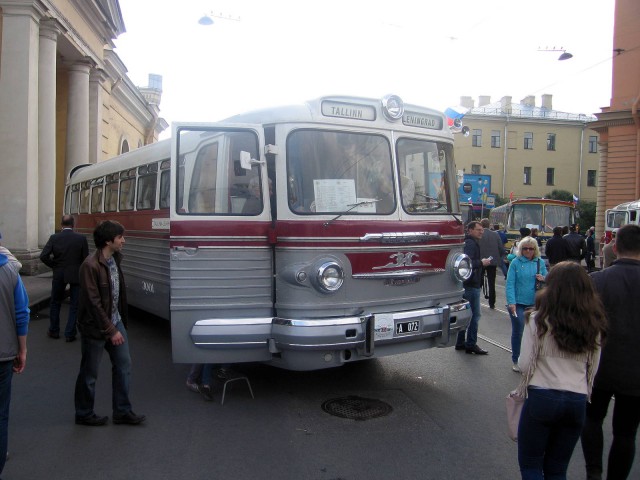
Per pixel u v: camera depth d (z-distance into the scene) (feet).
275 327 17.76
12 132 48.42
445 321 19.71
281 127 18.06
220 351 17.99
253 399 19.53
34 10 49.21
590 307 10.47
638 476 14.10
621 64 87.61
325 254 17.67
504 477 13.79
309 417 17.80
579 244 44.14
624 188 87.71
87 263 16.31
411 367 23.70
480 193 97.14
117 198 33.40
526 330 11.16
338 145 18.65
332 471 14.03
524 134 180.65
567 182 182.80
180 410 18.44
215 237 17.94
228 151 18.84
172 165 17.94
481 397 19.81
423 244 19.63
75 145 64.49
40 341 28.58
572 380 10.60
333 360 17.74
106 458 14.75
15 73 48.49
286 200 17.83
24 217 48.80
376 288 18.57
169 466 14.30
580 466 14.70
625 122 86.94
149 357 25.48
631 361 11.80
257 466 14.30
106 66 73.67
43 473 13.88
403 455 14.99
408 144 20.25
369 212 18.71
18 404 18.99
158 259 26.03
